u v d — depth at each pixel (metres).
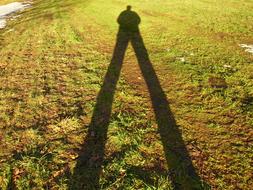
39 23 5.04
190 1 5.87
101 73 2.95
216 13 5.13
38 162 1.78
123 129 2.06
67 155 1.84
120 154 1.83
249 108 2.31
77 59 3.33
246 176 1.70
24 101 2.46
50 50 3.68
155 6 5.56
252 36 4.08
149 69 3.04
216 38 3.99
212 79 2.81
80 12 5.44
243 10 5.30
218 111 2.29
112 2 5.86
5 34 4.70
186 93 2.56
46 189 1.61
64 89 2.64
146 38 4.00
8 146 1.94
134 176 1.65
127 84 2.72
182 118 2.21
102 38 4.05
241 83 2.72
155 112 2.29
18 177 1.70
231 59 3.26
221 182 1.65
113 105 2.37
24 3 7.67
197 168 1.75
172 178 1.66
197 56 3.36
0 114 2.29
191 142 1.96
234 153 1.86
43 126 2.12
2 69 3.19
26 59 3.43
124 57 3.36
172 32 4.21
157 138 1.98
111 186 1.61
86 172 1.71
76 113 2.25
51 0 7.29
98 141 1.95
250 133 2.04
